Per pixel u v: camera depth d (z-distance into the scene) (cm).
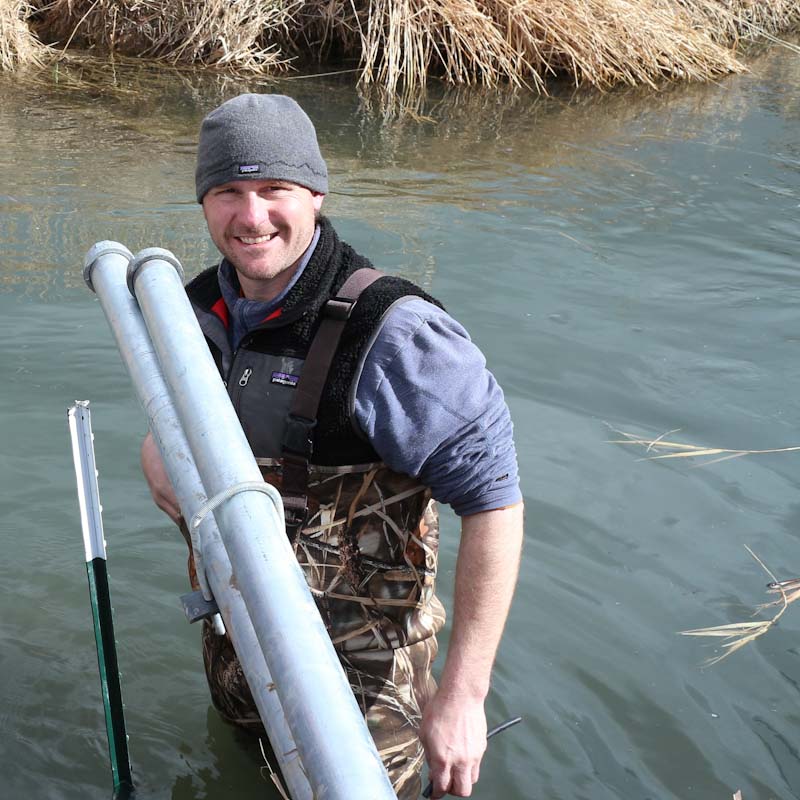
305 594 125
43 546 345
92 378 430
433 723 208
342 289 211
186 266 537
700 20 1136
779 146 824
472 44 950
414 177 700
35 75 866
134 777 265
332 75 945
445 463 208
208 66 938
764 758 278
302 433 210
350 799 105
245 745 276
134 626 317
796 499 385
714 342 496
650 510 374
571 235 615
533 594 333
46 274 518
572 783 268
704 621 326
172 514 235
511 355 468
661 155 782
